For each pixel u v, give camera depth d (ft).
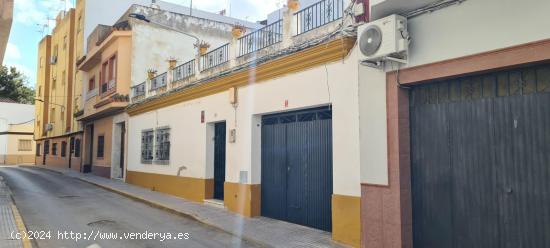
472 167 18.71
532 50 15.76
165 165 48.93
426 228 20.39
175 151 46.65
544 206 16.22
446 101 19.94
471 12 17.76
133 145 59.77
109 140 71.00
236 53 35.68
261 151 33.37
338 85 24.81
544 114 16.40
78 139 94.22
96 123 80.59
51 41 129.59
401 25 19.77
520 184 17.01
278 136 31.63
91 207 40.14
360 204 22.79
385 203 21.25
